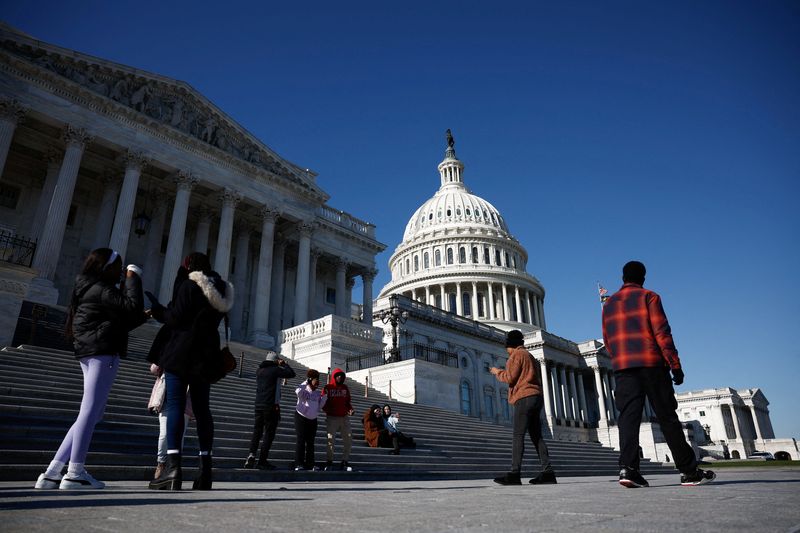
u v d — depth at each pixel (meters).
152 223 38.34
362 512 3.85
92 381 6.03
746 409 126.62
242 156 40.78
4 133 28.70
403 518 3.47
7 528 2.87
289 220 44.31
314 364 35.41
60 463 5.94
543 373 79.25
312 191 44.50
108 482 8.29
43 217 32.28
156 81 35.56
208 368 6.39
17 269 19.88
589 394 92.56
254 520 3.36
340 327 35.94
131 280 6.35
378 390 31.34
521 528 2.96
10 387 12.68
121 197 32.81
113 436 11.17
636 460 6.91
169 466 6.24
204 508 4.05
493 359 70.44
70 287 35.38
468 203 117.00
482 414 64.75
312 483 10.12
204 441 6.69
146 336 28.30
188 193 36.34
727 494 5.24
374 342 37.53
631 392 6.98
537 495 5.74
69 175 30.64
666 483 8.38
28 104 29.97
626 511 3.75
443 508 4.14
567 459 22.91
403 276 105.94
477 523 3.19
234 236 45.00
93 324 6.10
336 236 51.31
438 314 66.69
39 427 10.55
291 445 13.94
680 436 6.80
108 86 33.78
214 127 39.16
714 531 2.74
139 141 34.44
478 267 101.31
